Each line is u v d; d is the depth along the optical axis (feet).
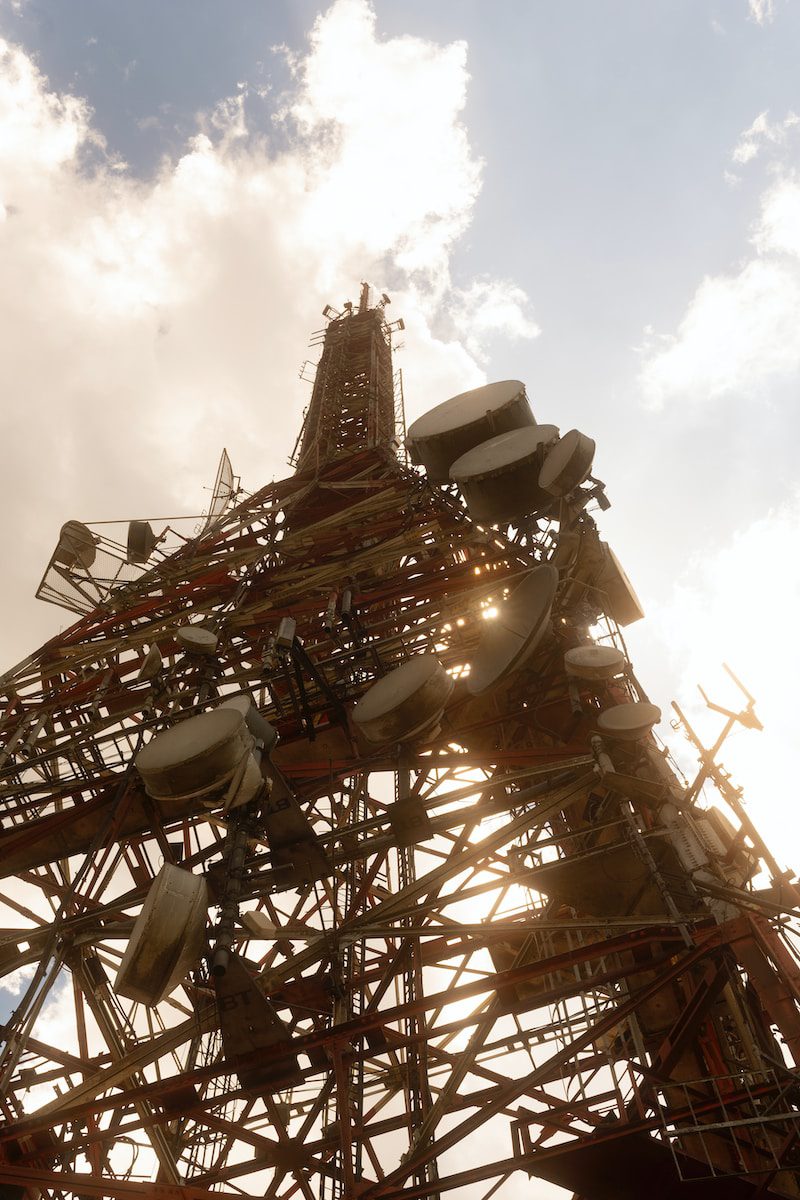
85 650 78.43
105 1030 43.50
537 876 47.57
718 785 42.55
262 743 46.09
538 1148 34.50
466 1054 37.60
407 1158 35.01
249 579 86.38
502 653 54.13
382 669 62.90
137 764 43.91
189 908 36.76
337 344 164.86
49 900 54.70
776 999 33.65
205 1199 36.86
